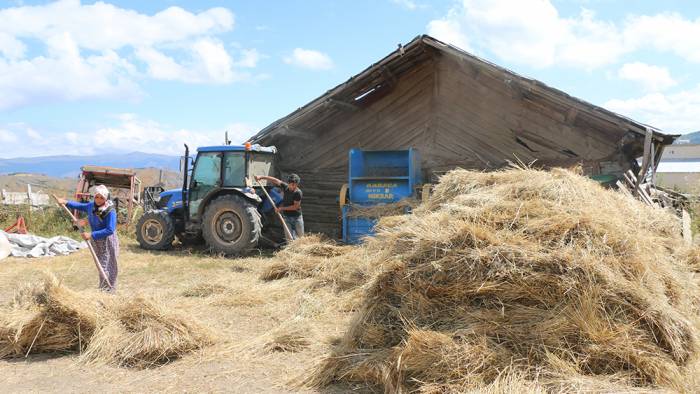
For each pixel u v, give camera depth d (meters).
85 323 4.11
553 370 3.08
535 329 3.25
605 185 9.20
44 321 4.04
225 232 9.24
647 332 3.22
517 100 10.10
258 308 5.43
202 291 6.05
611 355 3.15
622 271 3.39
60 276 7.29
